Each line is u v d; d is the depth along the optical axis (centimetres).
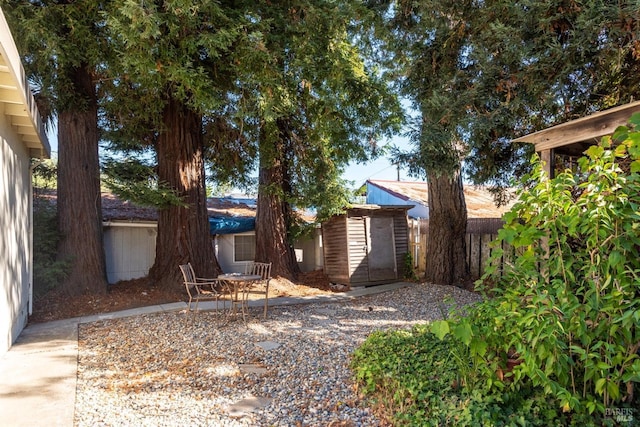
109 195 1167
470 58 607
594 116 353
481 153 679
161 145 814
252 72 671
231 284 818
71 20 624
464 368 293
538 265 280
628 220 239
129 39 540
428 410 284
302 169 1036
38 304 671
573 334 256
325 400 332
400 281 1045
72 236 730
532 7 472
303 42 713
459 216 934
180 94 661
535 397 279
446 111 566
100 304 696
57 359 427
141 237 1002
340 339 516
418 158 616
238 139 997
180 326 573
